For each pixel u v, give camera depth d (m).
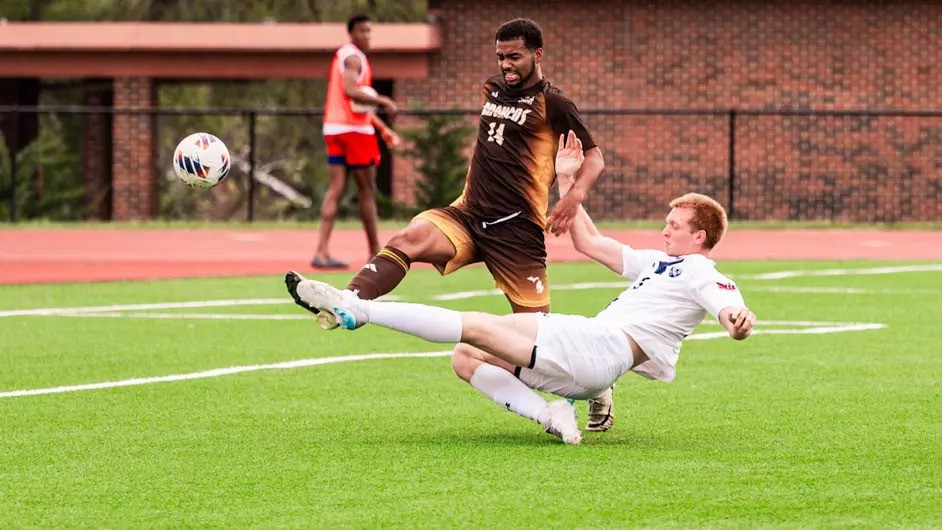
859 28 79.19
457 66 79.38
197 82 85.44
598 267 45.19
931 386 22.17
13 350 26.55
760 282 40.72
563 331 16.88
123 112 70.31
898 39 79.12
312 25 79.56
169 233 61.75
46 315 32.47
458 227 20.38
